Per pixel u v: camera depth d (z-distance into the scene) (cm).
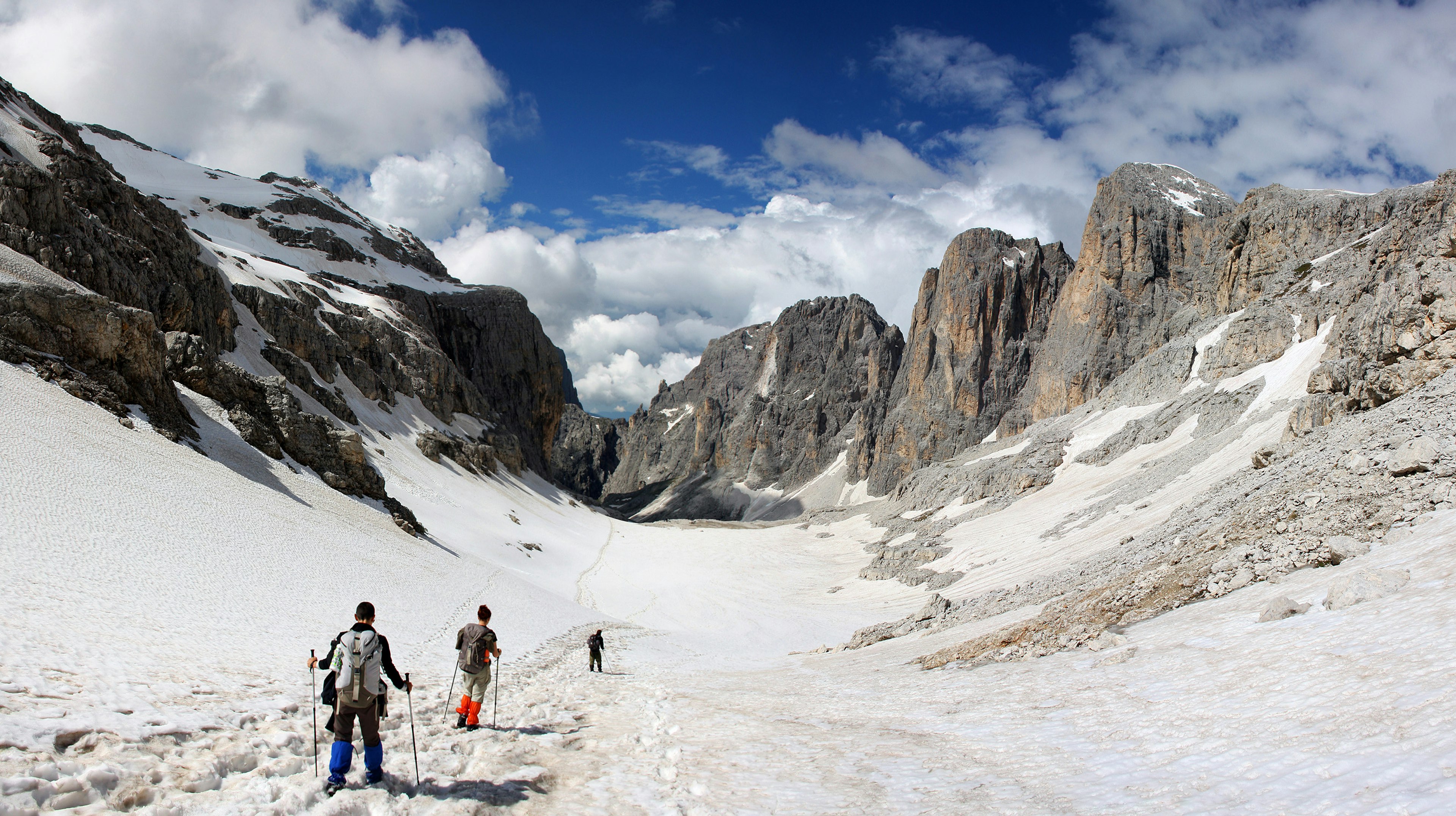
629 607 6950
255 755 1018
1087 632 1898
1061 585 3616
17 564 2098
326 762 1073
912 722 1423
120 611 1986
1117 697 1259
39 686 1114
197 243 10025
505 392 18975
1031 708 1347
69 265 6069
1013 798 888
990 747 1145
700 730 1466
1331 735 849
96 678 1239
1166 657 1426
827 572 9706
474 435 14112
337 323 11956
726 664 3644
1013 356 19888
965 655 2209
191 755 978
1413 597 1214
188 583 2669
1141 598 2136
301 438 6512
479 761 1153
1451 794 621
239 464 5422
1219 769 854
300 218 18338
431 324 17388
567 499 15275
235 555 3384
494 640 1502
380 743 982
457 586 4772
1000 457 12562
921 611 4616
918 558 8269
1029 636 2183
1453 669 891
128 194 8350
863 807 909
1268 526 2288
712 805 944
